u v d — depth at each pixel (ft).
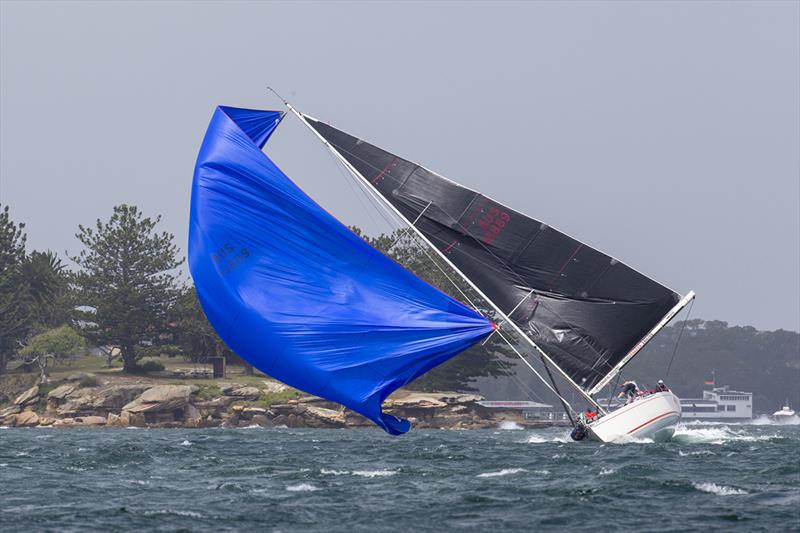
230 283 425.69
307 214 431.02
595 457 496.23
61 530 293.43
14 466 483.51
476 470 444.14
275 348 417.49
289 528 296.51
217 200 437.58
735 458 488.85
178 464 491.31
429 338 421.59
